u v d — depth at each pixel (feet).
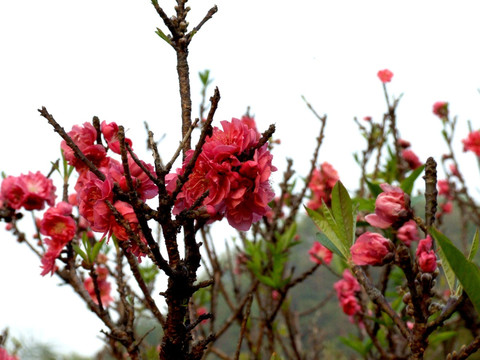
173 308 2.66
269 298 5.21
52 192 3.83
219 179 2.76
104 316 3.38
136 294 4.18
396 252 2.75
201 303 4.63
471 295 2.55
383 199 2.85
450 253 2.53
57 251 3.42
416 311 2.70
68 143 2.79
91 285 4.30
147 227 2.60
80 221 4.10
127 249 3.01
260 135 2.89
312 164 5.21
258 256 4.91
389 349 4.32
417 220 2.82
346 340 4.64
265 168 2.78
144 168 2.62
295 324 6.16
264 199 2.79
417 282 2.76
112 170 2.80
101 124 3.09
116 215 2.65
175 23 3.05
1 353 4.06
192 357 2.73
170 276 2.63
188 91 3.01
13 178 3.76
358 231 3.65
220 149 2.74
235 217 2.82
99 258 4.31
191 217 2.68
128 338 3.33
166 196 2.64
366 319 4.74
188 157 2.76
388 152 5.37
